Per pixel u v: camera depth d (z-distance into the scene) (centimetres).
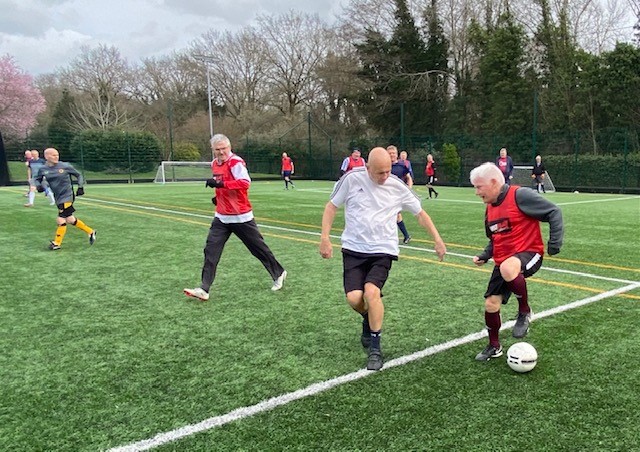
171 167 3409
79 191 908
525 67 3183
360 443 270
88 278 671
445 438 274
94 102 4697
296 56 4659
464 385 340
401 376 355
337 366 376
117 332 459
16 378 361
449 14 3750
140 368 377
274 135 3997
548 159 2527
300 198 1970
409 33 3759
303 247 901
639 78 2484
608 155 2348
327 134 3656
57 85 5147
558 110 2875
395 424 289
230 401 321
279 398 324
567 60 2894
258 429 286
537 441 271
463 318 489
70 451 266
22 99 4181
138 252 857
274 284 605
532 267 371
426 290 595
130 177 3272
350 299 370
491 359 384
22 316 509
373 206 381
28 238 1010
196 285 631
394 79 3759
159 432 284
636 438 273
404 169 957
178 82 5228
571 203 1720
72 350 415
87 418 302
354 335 446
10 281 655
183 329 466
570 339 424
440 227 1141
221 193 562
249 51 4869
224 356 399
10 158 3100
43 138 3192
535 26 3177
